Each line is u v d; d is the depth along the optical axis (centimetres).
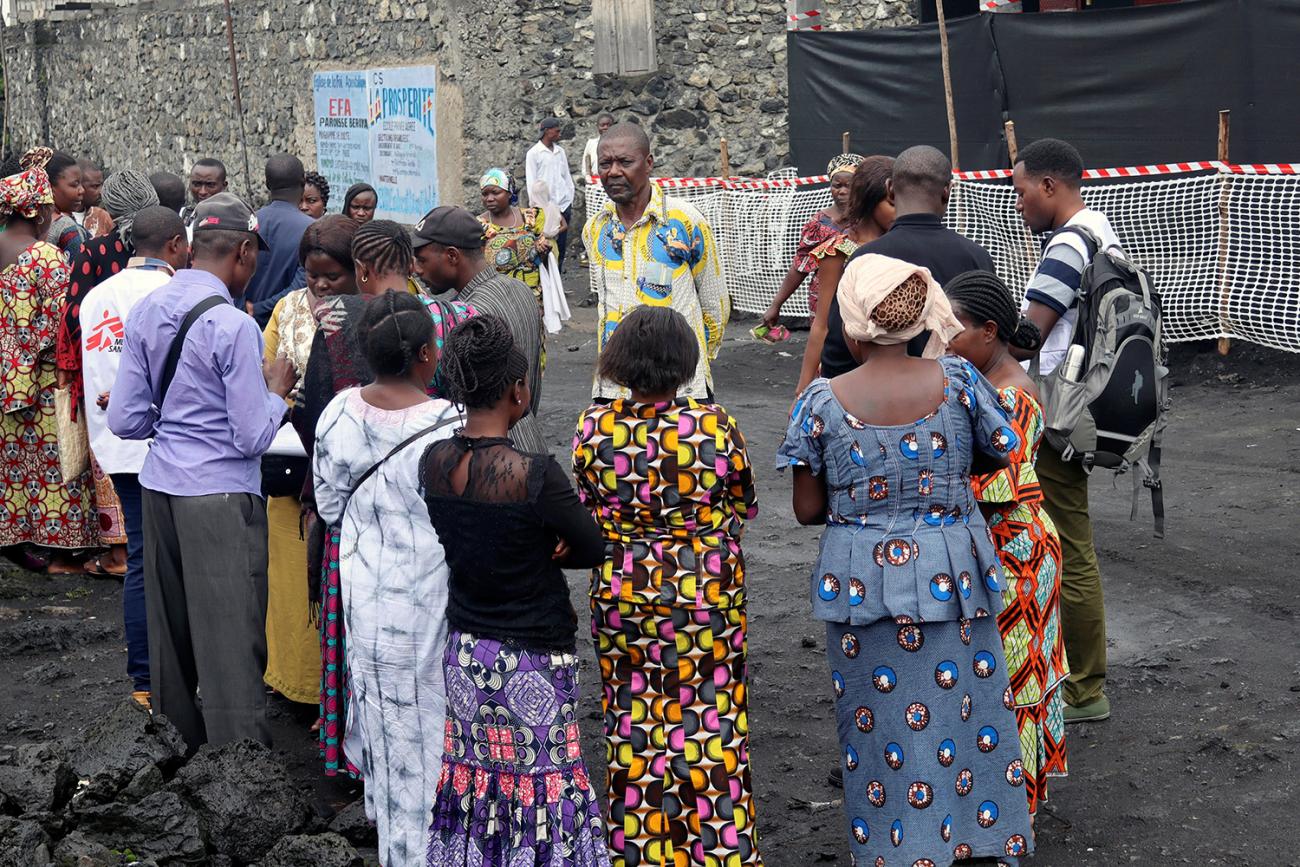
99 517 758
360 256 470
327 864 416
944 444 380
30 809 438
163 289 477
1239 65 1034
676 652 390
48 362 742
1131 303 496
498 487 360
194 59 2350
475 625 371
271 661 555
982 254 480
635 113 1734
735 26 1719
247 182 2231
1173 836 436
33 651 656
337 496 421
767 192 1393
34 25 2972
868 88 1381
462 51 1712
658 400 385
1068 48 1156
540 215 1245
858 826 399
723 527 392
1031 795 434
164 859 432
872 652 388
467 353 361
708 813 394
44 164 820
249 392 464
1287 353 1023
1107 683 556
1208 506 759
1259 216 988
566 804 371
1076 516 507
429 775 417
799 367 1203
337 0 1942
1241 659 567
